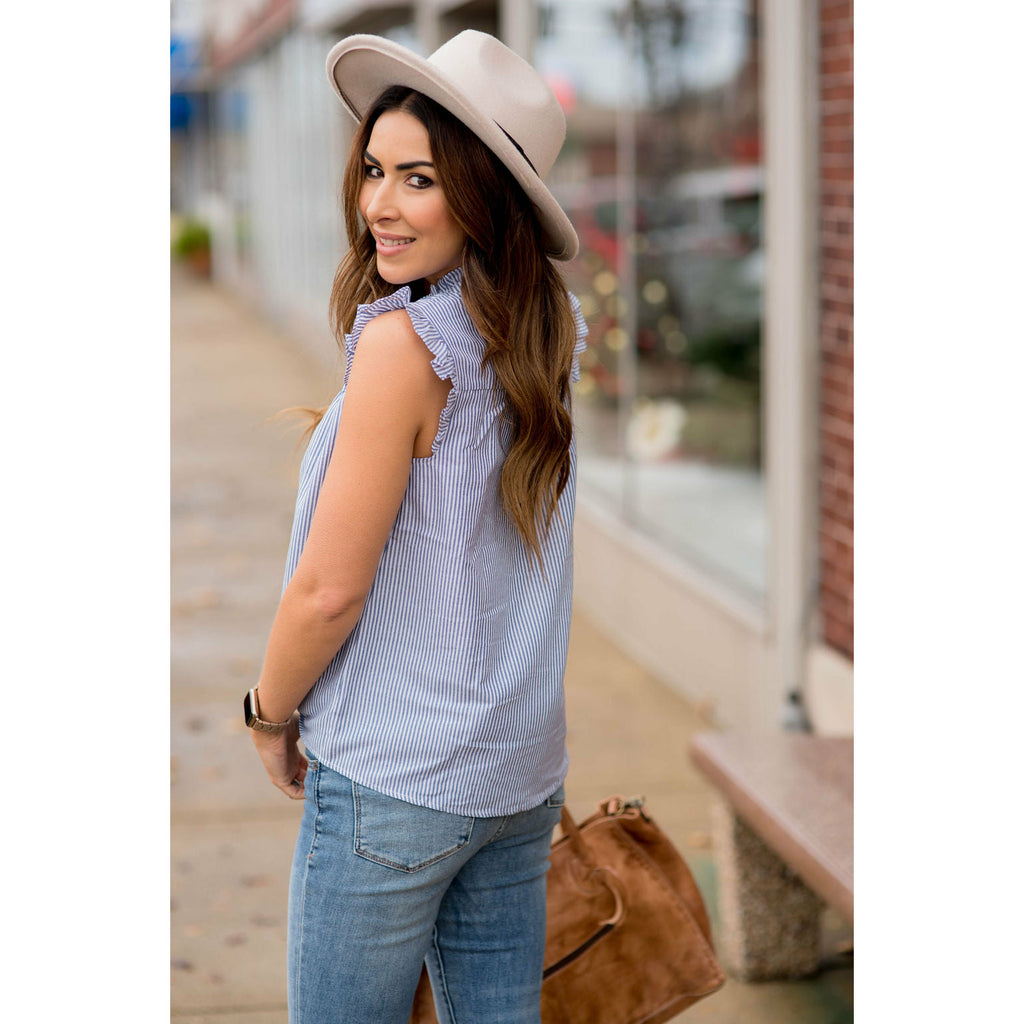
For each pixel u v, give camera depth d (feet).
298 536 5.70
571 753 14.42
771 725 14.17
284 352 51.03
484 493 5.56
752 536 16.14
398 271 5.59
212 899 11.08
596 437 20.76
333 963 5.68
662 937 6.84
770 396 14.15
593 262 20.92
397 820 5.53
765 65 17.10
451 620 5.52
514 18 22.59
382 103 5.48
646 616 17.84
